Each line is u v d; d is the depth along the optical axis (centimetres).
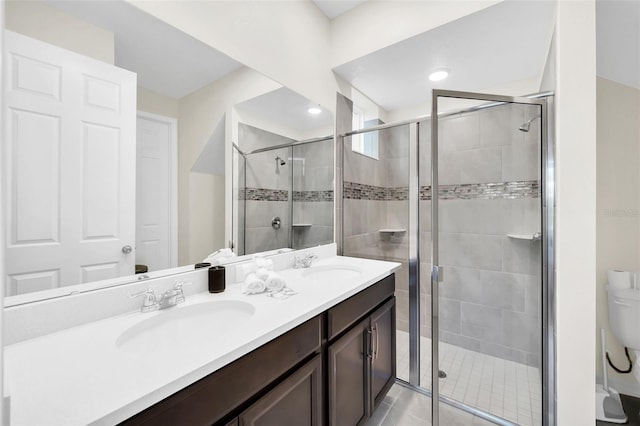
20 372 62
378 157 222
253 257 148
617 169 151
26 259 79
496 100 149
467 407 159
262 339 81
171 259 117
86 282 91
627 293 148
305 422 100
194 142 127
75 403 52
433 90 145
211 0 133
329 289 125
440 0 165
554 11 145
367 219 226
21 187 79
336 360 117
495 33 169
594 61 129
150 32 110
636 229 148
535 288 155
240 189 149
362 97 254
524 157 154
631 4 138
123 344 84
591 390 131
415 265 205
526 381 158
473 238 157
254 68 155
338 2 200
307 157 193
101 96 96
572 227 133
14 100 77
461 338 162
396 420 158
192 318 105
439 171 150
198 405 66
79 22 90
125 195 102
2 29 29
